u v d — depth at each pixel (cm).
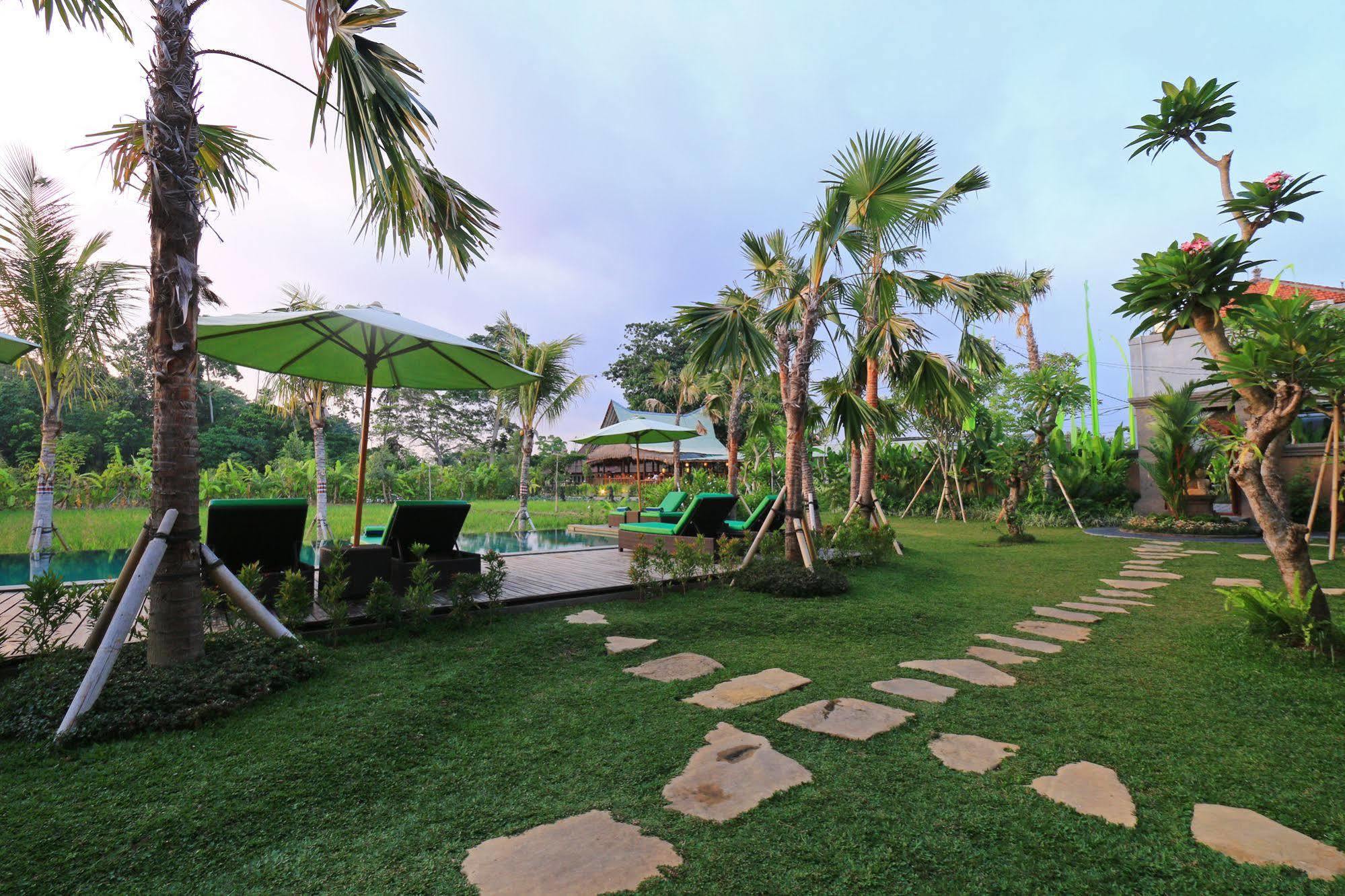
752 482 2133
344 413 4503
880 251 859
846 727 321
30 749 277
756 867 200
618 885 191
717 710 347
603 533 1457
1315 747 294
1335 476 875
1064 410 1409
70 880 191
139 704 302
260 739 292
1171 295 485
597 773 271
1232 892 188
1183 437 1352
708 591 688
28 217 861
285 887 190
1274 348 421
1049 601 655
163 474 345
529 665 427
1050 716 337
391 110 381
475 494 3106
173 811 229
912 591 697
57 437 938
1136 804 241
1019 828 223
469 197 468
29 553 974
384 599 493
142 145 445
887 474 1966
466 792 254
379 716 321
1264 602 453
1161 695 369
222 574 379
